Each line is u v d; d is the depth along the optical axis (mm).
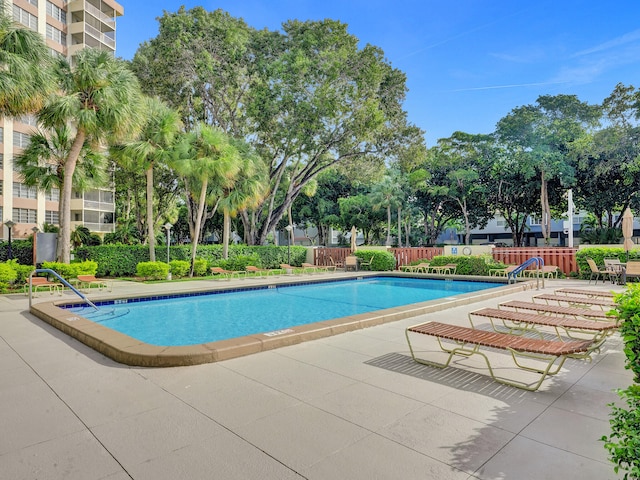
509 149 34844
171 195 31625
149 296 12180
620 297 3166
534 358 5000
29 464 2566
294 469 2502
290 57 23062
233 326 8922
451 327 5141
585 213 48844
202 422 3193
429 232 43812
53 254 15203
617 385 4074
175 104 23703
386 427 3102
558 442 2854
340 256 24938
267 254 24844
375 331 6609
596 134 28453
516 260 19094
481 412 3396
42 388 4008
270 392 3867
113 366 4758
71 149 14398
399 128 25844
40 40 12445
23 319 7961
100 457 2656
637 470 1815
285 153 25406
